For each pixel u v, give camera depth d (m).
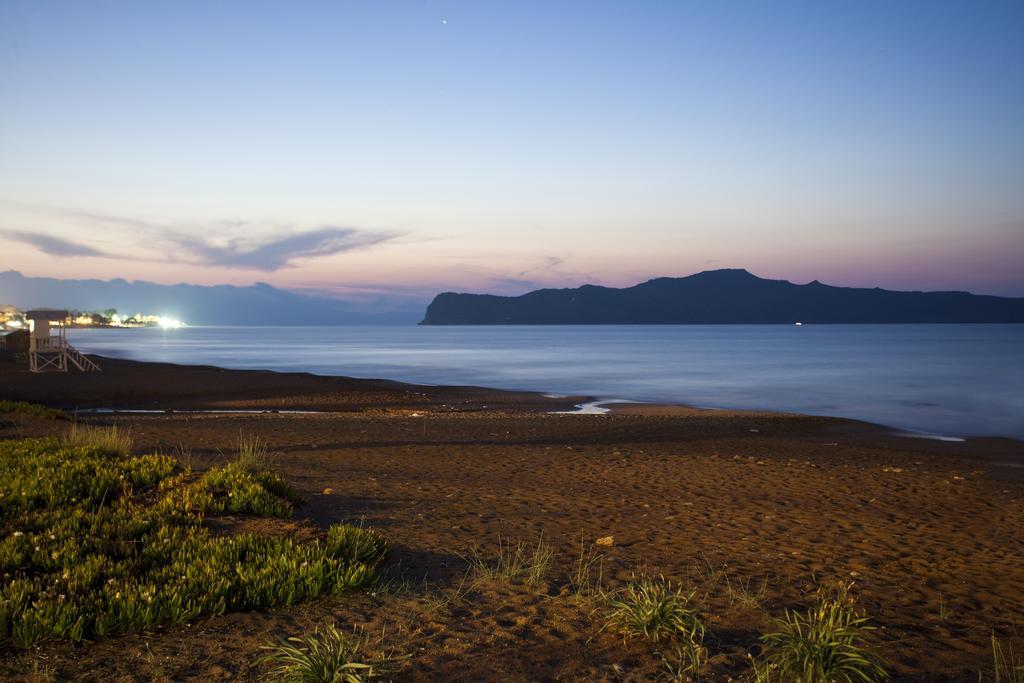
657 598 6.02
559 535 9.66
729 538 9.75
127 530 8.01
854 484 14.89
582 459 18.17
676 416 33.62
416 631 5.72
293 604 6.25
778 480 15.18
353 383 50.41
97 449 13.39
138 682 4.67
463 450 19.75
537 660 5.23
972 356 104.12
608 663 5.21
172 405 38.38
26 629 5.18
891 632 6.21
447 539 9.08
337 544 7.48
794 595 7.21
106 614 5.50
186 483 10.65
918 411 39.06
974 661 5.59
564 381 59.88
